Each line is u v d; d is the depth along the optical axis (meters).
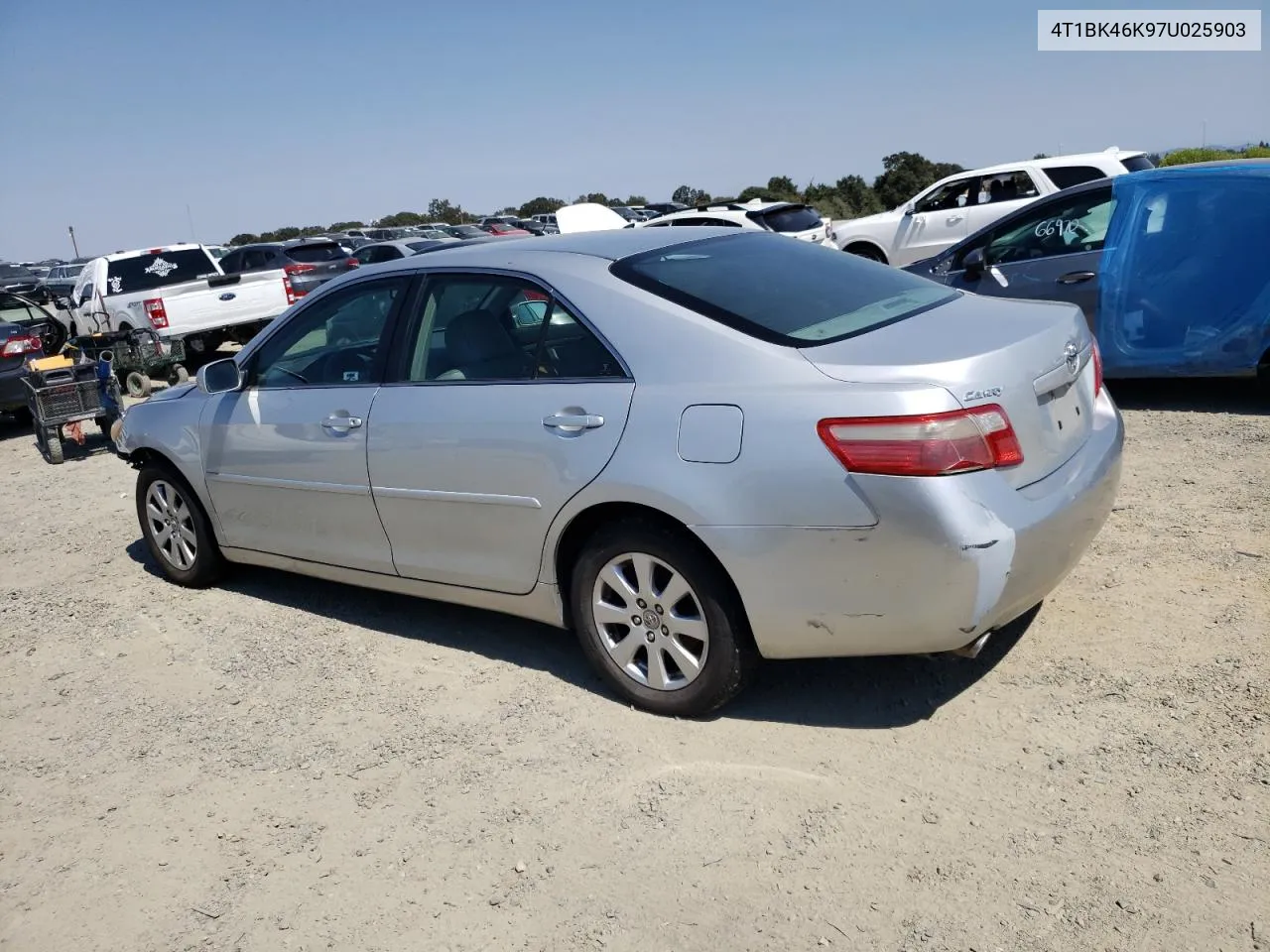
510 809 3.26
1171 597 4.14
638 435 3.44
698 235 4.25
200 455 5.14
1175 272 6.87
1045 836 2.86
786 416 3.15
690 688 3.57
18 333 10.92
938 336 3.33
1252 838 2.75
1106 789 3.02
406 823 3.26
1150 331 7.01
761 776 3.28
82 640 5.06
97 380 9.77
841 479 3.06
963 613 3.06
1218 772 3.04
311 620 5.00
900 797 3.10
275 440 4.73
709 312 3.52
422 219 60.84
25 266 54.94
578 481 3.59
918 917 2.62
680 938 2.64
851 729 3.49
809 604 3.22
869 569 3.10
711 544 3.29
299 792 3.50
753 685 3.86
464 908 2.85
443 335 4.15
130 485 8.48
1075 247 7.39
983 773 3.17
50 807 3.60
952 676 3.75
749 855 2.92
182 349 13.28
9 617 5.46
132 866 3.22
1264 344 6.62
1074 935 2.50
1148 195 7.02
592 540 3.68
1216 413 6.84
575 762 3.48
